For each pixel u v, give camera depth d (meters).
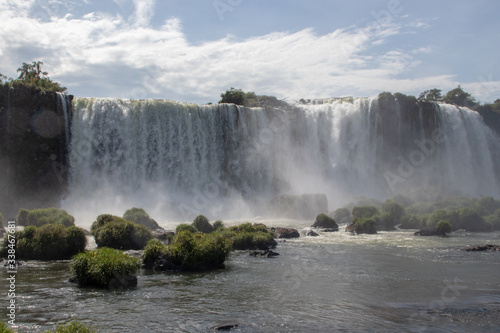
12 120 48.12
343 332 12.20
